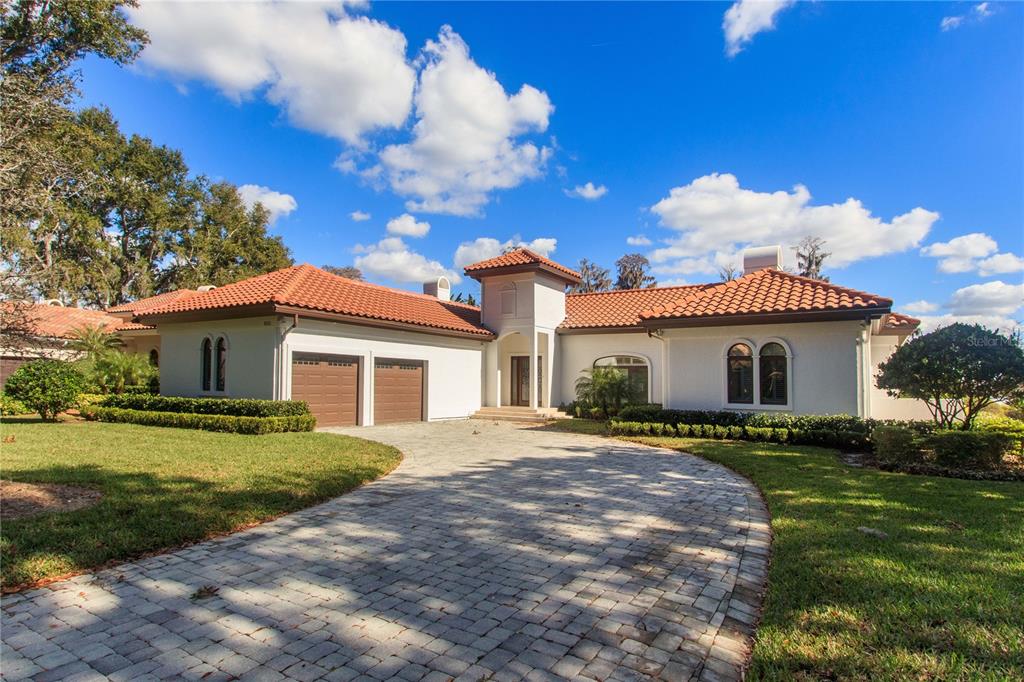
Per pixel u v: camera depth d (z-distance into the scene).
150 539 5.43
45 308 27.94
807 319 14.13
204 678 3.11
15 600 4.17
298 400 15.60
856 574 4.51
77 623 3.81
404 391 19.58
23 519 5.92
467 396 22.38
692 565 5.10
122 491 7.27
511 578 4.74
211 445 11.56
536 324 21.80
